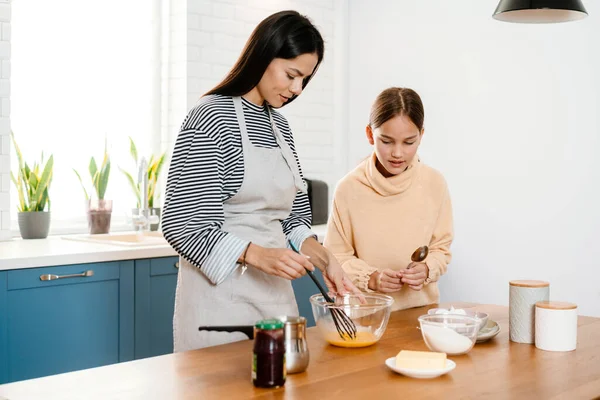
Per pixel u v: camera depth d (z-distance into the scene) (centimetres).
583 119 358
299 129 451
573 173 363
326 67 464
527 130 380
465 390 143
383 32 444
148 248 319
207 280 197
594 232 356
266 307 201
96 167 383
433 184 258
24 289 282
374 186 250
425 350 175
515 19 243
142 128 416
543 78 373
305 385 145
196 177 189
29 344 284
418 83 427
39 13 378
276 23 192
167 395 137
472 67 402
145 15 413
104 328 307
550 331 177
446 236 259
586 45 356
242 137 198
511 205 387
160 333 328
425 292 254
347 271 245
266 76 196
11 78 370
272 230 208
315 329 201
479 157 400
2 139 341
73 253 294
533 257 379
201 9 403
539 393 141
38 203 360
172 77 410
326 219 448
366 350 175
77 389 141
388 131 235
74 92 391
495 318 219
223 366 158
